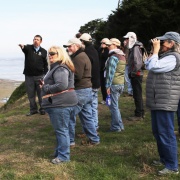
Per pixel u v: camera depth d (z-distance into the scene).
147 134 7.13
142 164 5.35
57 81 5.09
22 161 5.74
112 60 6.97
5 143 7.11
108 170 5.18
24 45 9.16
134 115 8.77
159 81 4.77
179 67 4.73
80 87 6.04
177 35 4.86
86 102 6.16
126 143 6.48
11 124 8.94
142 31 24.47
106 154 5.98
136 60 7.66
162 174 4.94
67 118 5.34
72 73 5.31
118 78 7.11
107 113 9.39
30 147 6.66
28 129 8.28
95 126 7.12
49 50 5.22
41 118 9.27
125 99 11.02
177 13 23.12
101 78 9.97
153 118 5.04
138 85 8.15
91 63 6.65
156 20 23.70
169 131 4.87
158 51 4.82
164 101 4.76
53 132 7.83
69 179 4.92
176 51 4.82
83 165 5.39
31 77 9.38
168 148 4.90
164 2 23.88
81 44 6.15
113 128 7.46
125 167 5.29
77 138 7.07
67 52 5.81
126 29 25.81
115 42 7.12
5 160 5.86
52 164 5.45
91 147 6.39
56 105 5.21
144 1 24.05
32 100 9.66
